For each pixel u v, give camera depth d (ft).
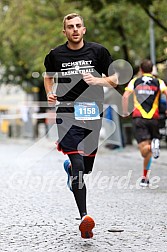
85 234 33.53
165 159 84.84
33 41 150.61
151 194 52.21
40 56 142.00
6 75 246.88
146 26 128.57
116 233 36.24
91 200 49.29
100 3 101.30
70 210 44.65
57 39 136.56
